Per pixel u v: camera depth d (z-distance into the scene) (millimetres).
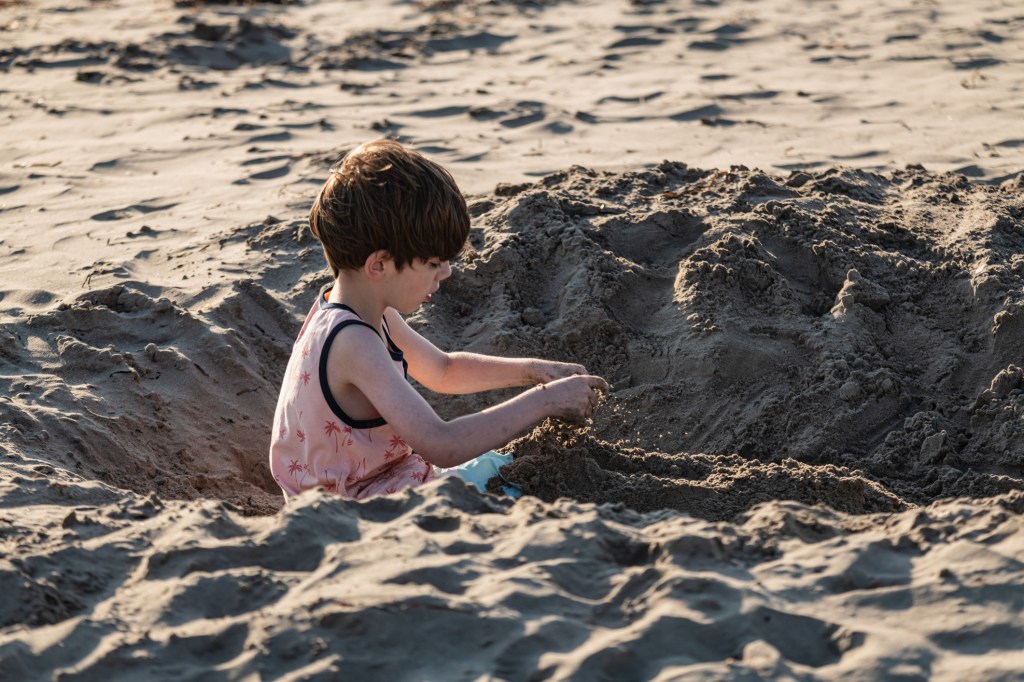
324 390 2404
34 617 1832
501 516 2102
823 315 3871
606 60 9305
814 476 2787
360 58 9477
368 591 1769
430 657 1640
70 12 12641
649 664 1608
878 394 3559
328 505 2113
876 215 4402
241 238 4895
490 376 2844
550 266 4191
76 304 3961
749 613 1690
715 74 8539
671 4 11500
